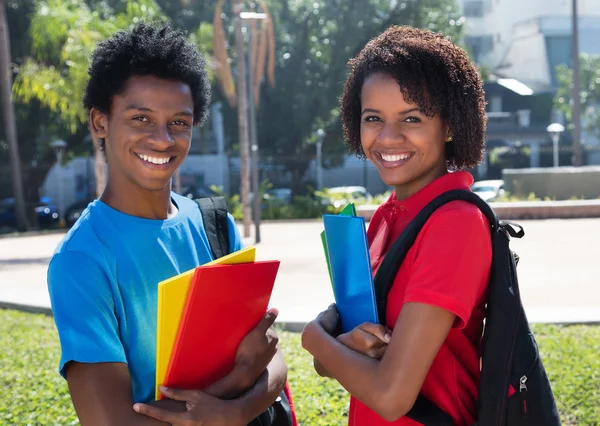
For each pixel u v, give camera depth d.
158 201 1.94
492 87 41.09
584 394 4.31
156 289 1.85
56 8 16.53
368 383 1.74
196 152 33.50
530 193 22.48
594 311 6.82
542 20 45.44
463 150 1.93
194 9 26.81
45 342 6.17
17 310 8.08
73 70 16.00
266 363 1.88
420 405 1.82
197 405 1.68
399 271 1.84
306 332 1.95
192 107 1.95
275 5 26.72
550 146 37.41
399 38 1.91
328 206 23.09
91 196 31.14
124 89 1.84
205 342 1.71
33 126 25.53
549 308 7.06
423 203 1.89
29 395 4.53
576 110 26.84
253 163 15.96
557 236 14.91
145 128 1.85
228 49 26.25
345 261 1.90
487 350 1.76
